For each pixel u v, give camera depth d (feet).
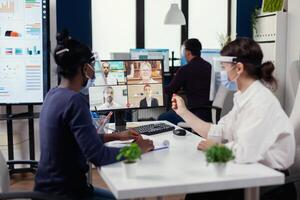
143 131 7.42
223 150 4.49
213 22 19.36
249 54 5.74
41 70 10.71
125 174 4.48
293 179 5.32
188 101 12.72
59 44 5.58
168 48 18.92
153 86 8.38
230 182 4.40
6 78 10.59
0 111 11.62
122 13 18.04
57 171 5.28
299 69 12.23
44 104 5.58
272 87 5.97
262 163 5.43
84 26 16.66
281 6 15.94
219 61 5.98
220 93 11.24
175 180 4.39
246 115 5.48
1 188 5.47
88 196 5.56
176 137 7.06
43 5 10.55
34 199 4.68
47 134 5.29
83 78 5.65
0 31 10.41
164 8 18.61
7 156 11.60
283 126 5.47
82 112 5.10
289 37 15.31
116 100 8.02
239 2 18.65
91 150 4.99
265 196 5.80
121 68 8.05
